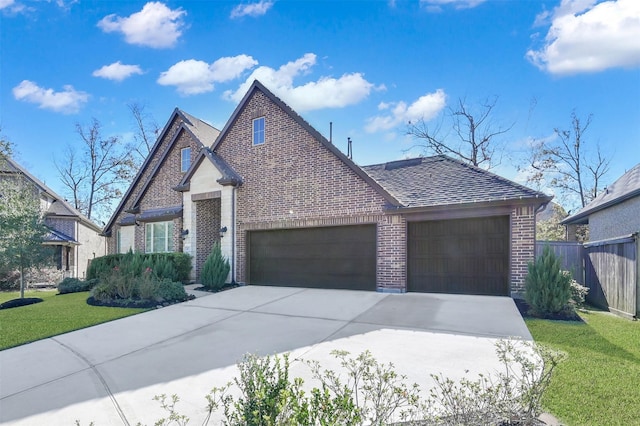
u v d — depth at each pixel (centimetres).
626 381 501
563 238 2906
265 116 1559
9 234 1380
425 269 1206
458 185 1261
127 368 608
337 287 1348
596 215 1792
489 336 704
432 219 1187
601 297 1176
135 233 2027
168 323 908
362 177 1302
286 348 668
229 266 1491
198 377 555
